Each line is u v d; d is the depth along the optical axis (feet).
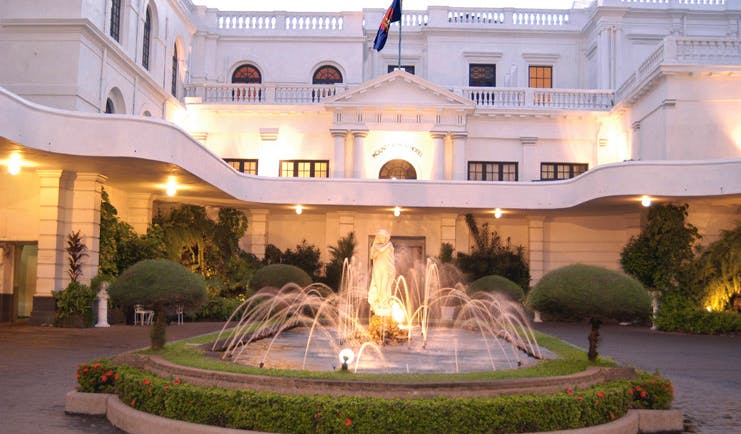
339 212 94.58
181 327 66.03
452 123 101.91
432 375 26.21
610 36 110.83
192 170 67.31
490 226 96.99
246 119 105.29
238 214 92.84
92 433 26.07
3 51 74.33
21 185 68.80
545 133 104.78
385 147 102.12
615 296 30.53
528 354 41.42
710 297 74.84
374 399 23.30
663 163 72.54
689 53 84.74
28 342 51.96
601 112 103.35
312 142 104.32
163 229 80.18
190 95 107.86
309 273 92.43
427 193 87.66
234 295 86.12
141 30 91.35
